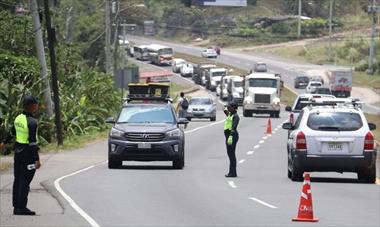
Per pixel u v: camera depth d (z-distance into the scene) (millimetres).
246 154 65250
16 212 31141
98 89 91812
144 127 50500
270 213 31828
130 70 107812
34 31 71000
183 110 96438
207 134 90000
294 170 44281
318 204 35031
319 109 44281
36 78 73375
